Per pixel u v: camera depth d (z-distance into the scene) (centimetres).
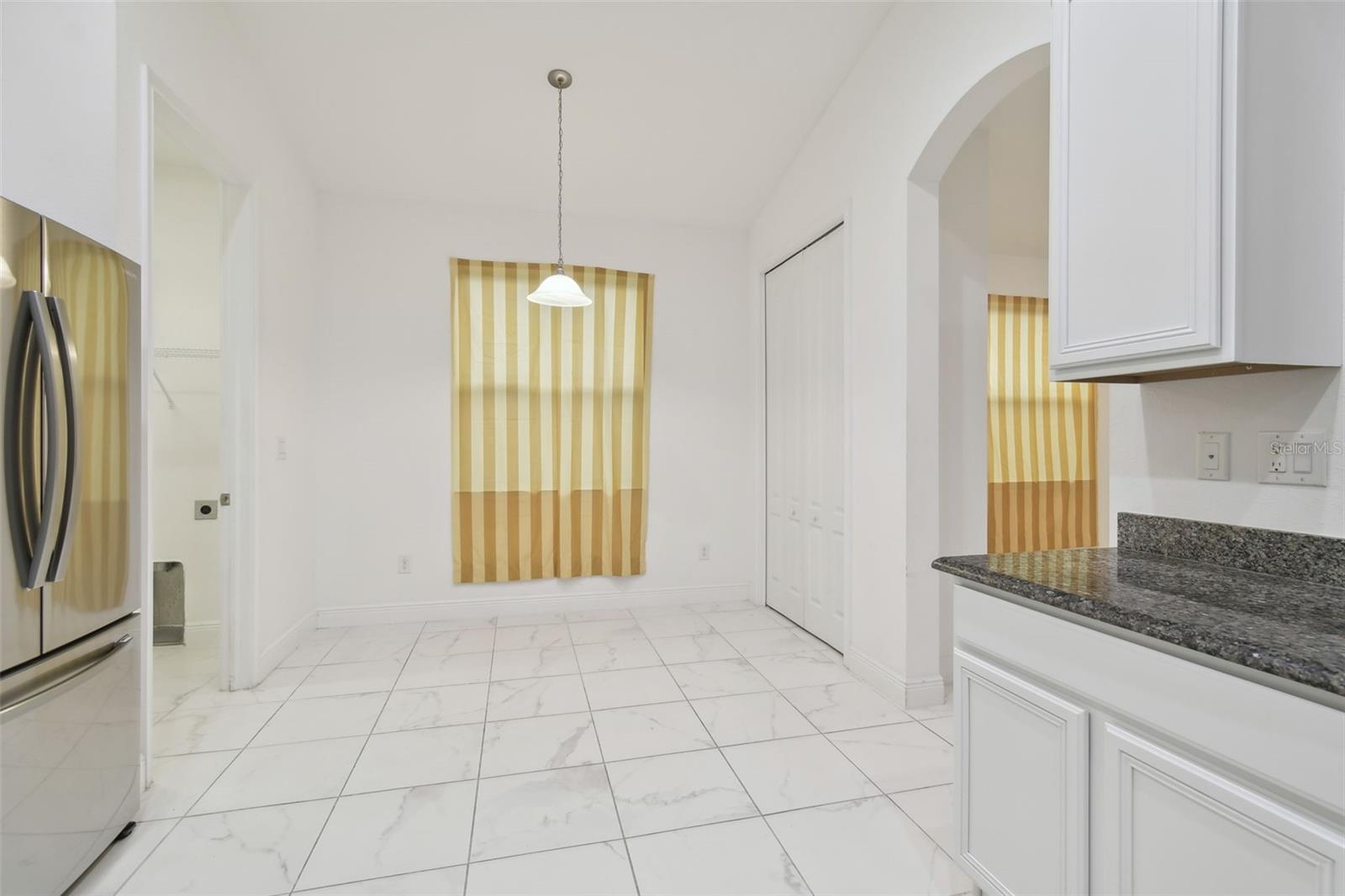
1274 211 111
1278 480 126
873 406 265
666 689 263
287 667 287
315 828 167
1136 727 100
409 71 273
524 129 312
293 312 309
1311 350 115
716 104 301
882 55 258
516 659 300
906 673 245
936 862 155
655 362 397
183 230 323
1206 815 88
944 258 262
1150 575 126
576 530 383
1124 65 126
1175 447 148
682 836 164
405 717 236
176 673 280
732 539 411
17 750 127
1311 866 76
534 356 375
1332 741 75
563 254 381
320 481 348
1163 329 118
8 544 126
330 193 350
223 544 260
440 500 365
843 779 192
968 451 265
